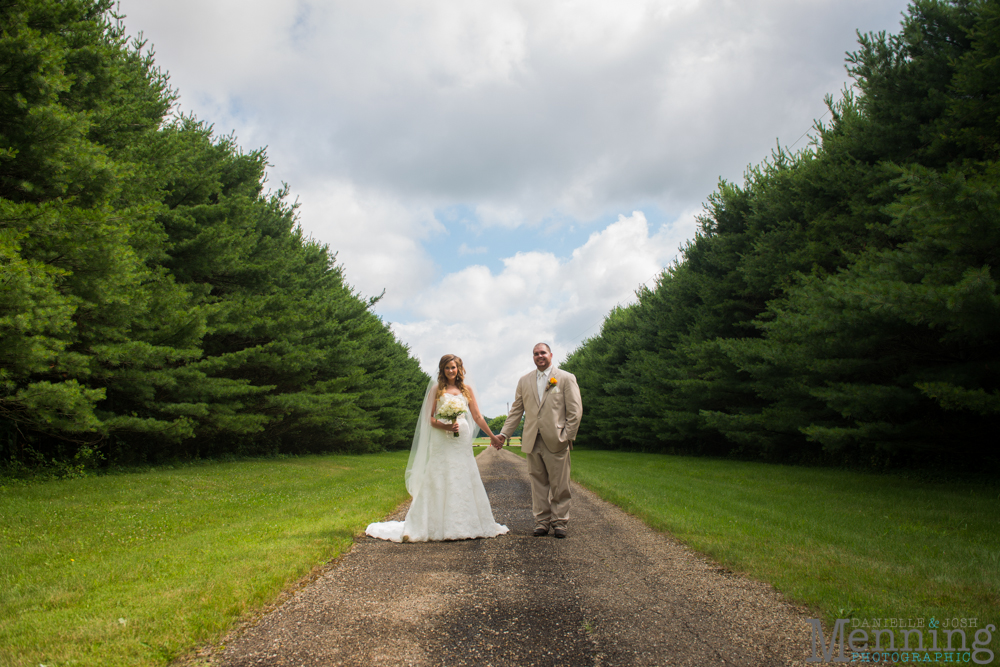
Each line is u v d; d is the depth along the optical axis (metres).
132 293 11.23
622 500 8.65
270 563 4.55
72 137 9.98
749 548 5.32
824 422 16.11
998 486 11.01
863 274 11.91
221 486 11.11
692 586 4.22
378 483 12.16
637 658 2.93
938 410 13.11
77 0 11.09
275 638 3.16
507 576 4.49
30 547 5.45
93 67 11.91
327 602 3.79
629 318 45.25
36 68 9.46
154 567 4.51
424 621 3.46
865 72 14.95
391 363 41.50
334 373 27.20
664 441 32.47
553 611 3.65
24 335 8.82
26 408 9.91
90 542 5.71
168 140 14.52
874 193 13.99
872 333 11.71
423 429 6.27
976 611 3.56
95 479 10.72
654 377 30.34
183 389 14.77
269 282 19.77
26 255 9.33
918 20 14.02
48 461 12.31
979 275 8.51
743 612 3.64
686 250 29.95
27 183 9.80
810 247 16.20
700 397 24.55
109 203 11.18
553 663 2.87
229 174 20.66
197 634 3.11
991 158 11.80
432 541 5.89
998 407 8.86
